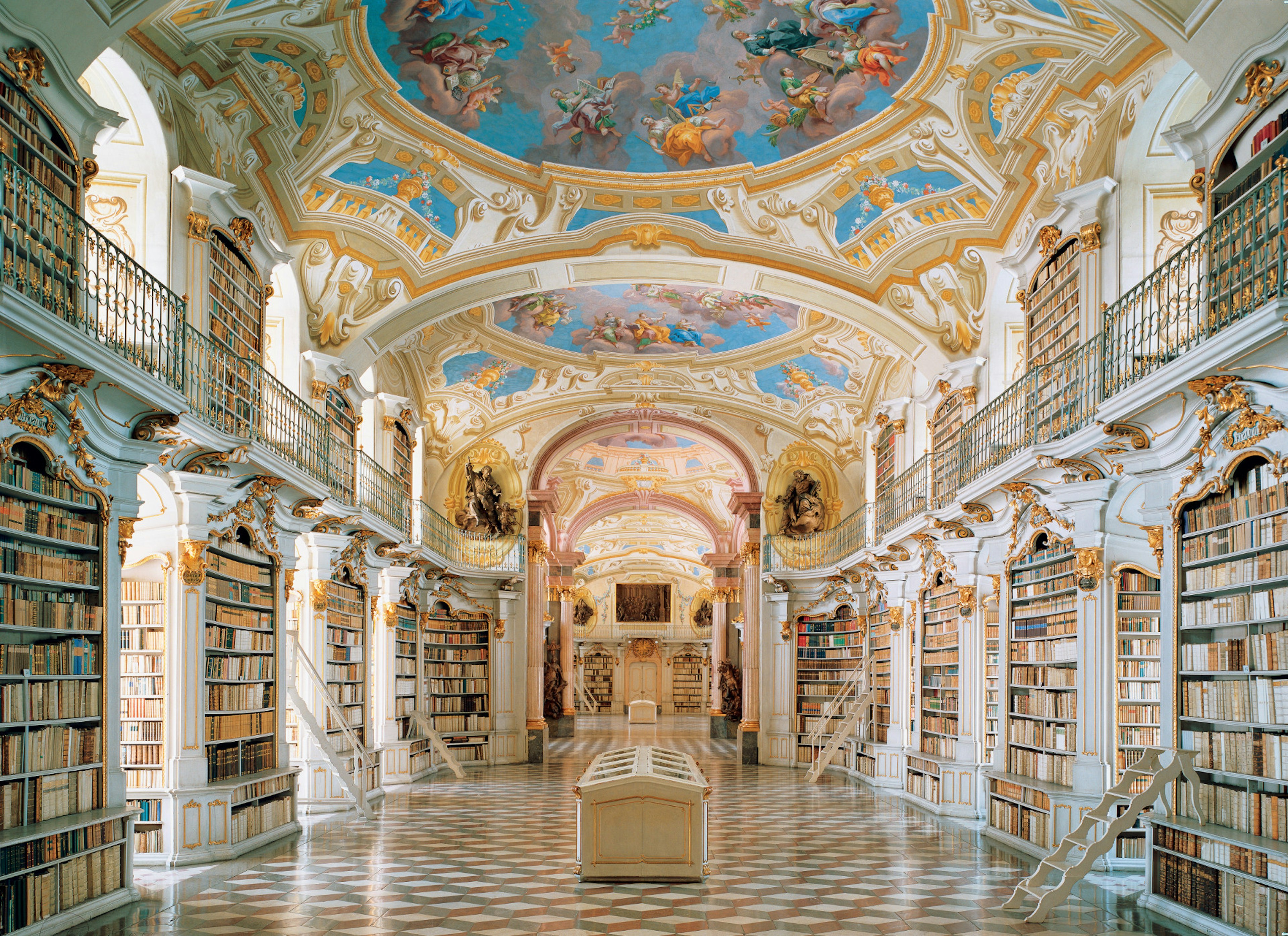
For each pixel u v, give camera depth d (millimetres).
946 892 9375
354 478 15727
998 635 14094
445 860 10945
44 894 7523
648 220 14969
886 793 17562
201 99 10477
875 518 20484
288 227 13500
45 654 7945
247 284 11883
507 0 10766
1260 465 7844
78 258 7891
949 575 15133
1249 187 7852
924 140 12914
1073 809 10453
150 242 9898
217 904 8734
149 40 9281
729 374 22328
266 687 12594
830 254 15211
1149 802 8156
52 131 7836
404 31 11125
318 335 14797
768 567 23703
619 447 29094
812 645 23375
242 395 11273
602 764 11328
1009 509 12852
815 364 21250
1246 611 7824
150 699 10695
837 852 11531
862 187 14109
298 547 14875
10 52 7145
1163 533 8984
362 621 16812
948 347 15164
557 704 30922
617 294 18516
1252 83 7539
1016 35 10406
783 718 23141
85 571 8469
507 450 23891
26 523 7766
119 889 8633
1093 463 10227
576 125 13281
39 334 6727
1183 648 8672
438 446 22969
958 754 14508
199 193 10266
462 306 16094
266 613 12680
